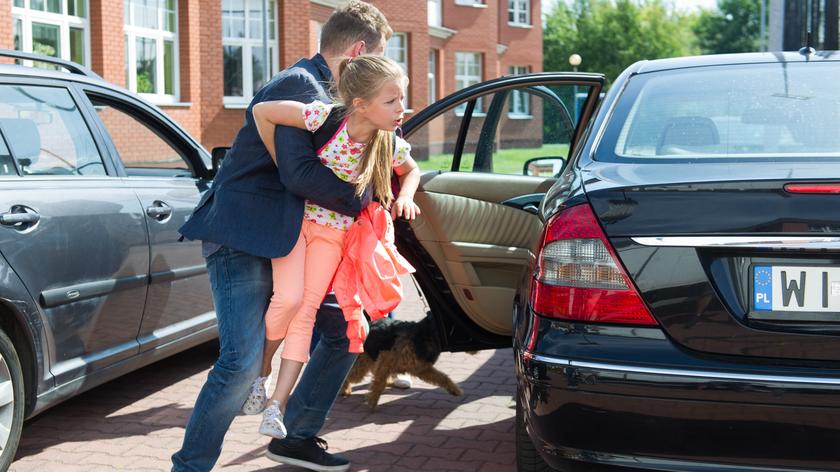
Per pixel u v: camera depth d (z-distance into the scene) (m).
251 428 4.44
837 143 2.91
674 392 2.43
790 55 3.55
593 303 2.56
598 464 2.53
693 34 76.94
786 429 2.38
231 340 3.18
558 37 58.72
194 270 4.92
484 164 4.91
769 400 2.38
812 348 2.41
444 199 4.26
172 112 18.41
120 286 4.26
